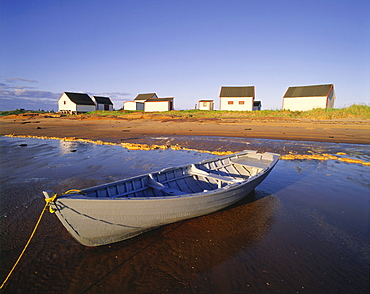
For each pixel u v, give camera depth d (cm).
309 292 381
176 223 605
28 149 1623
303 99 4028
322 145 1758
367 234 557
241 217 642
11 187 852
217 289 387
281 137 2131
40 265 440
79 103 5612
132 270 430
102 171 1078
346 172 1073
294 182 941
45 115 5106
